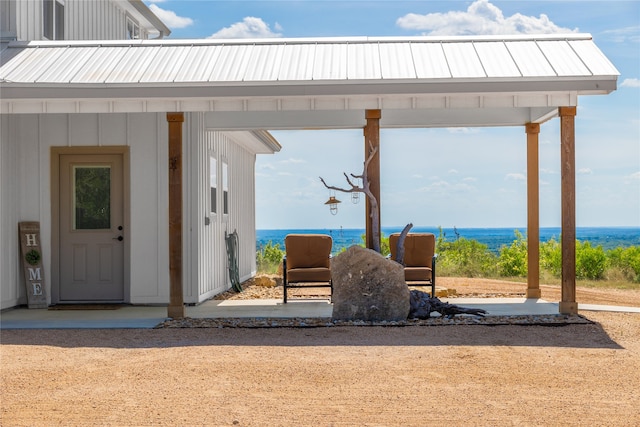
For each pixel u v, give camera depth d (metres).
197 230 11.48
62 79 9.43
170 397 5.86
